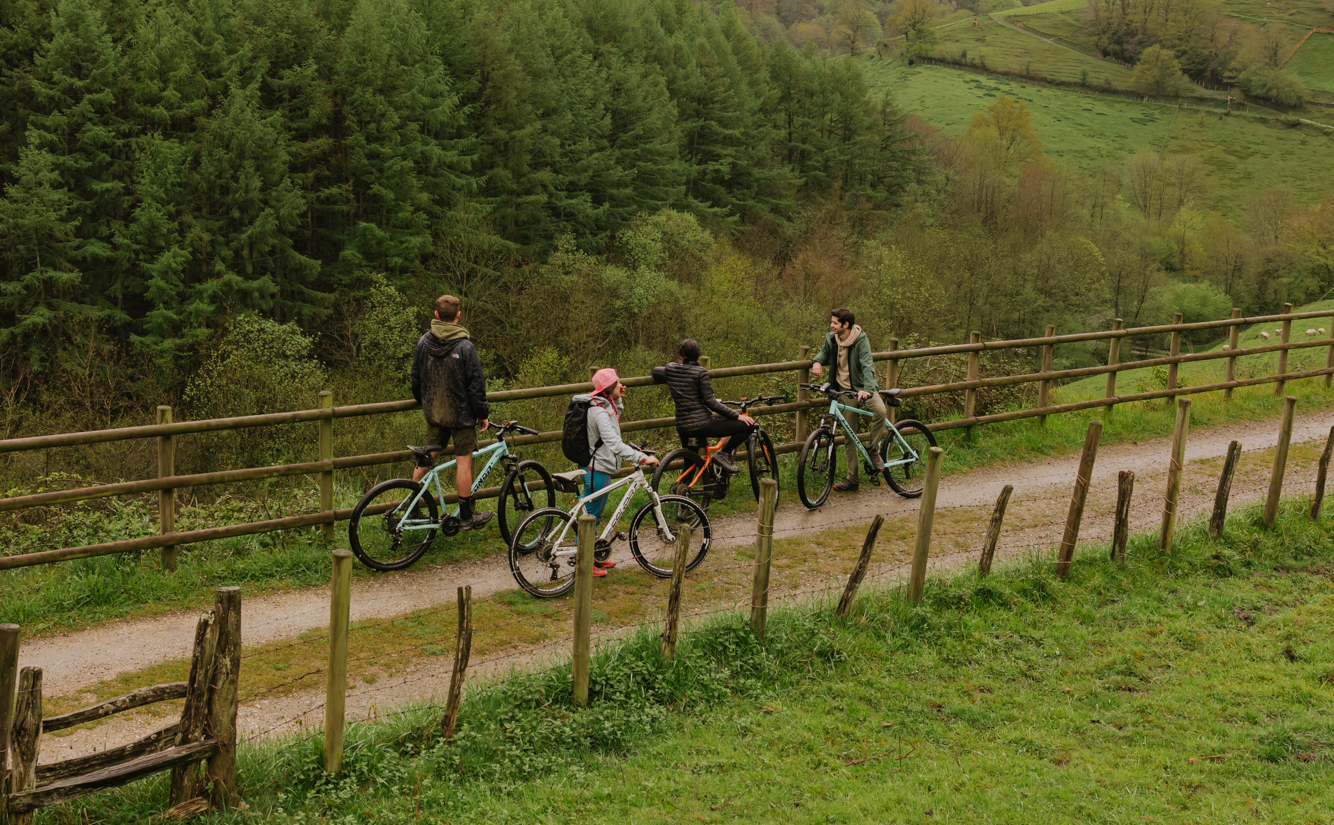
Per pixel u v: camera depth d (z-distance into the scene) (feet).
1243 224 272.72
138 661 19.71
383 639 20.93
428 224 132.77
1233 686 20.20
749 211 196.13
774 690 19.70
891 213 214.28
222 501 28.84
